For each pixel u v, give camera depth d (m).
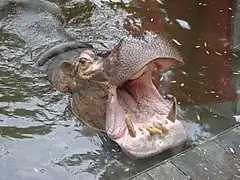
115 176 3.08
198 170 3.03
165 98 3.70
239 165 3.07
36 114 3.60
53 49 4.09
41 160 3.20
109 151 3.26
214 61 4.14
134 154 3.16
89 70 3.34
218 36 4.47
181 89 3.81
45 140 3.36
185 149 3.25
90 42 4.43
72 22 4.80
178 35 4.51
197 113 3.57
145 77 3.36
